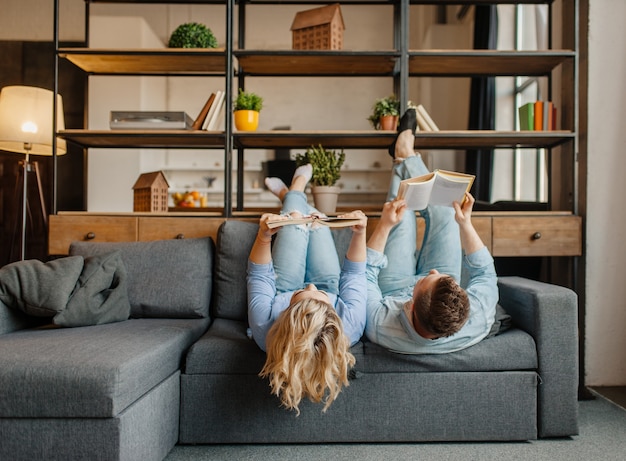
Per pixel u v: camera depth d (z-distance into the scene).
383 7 7.81
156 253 2.43
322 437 1.88
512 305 2.16
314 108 7.81
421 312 1.73
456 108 6.54
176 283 2.37
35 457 1.45
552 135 2.77
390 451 1.87
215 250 2.58
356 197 7.77
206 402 1.86
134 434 1.51
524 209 3.17
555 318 1.96
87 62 3.06
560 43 3.06
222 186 7.52
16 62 5.79
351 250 1.96
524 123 2.94
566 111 2.86
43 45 5.79
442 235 2.27
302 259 2.27
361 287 1.92
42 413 1.44
